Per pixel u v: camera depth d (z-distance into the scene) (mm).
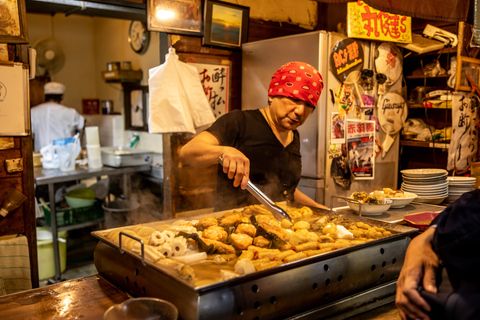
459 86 3689
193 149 1988
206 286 1094
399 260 1628
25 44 2781
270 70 3510
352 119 3314
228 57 3869
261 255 1400
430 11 2643
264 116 2416
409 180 2797
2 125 2719
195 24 3586
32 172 2893
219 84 3807
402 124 3707
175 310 1091
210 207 3994
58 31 8016
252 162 2365
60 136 6504
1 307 1343
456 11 2709
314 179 3184
